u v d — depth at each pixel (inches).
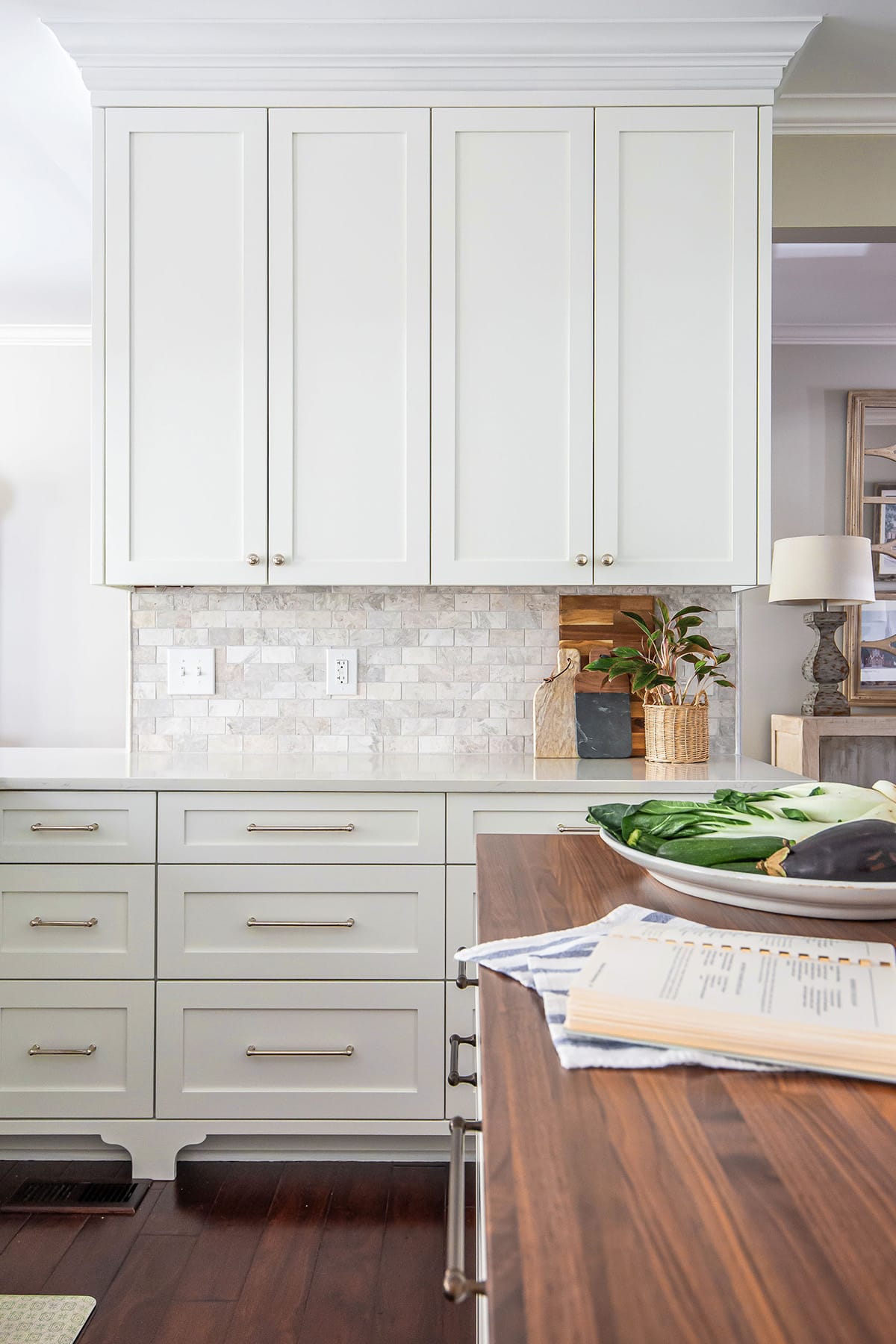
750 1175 17.0
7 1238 66.4
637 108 82.2
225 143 82.5
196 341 82.8
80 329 158.2
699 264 82.5
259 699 94.1
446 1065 74.7
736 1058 21.7
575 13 78.2
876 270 146.5
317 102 82.2
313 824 74.9
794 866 32.9
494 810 75.0
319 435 82.8
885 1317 13.2
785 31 79.2
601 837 40.6
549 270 82.6
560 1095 20.1
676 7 77.6
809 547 128.7
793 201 95.8
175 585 84.5
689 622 87.7
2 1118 74.8
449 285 82.5
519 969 27.9
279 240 82.5
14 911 75.2
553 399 82.8
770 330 82.5
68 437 159.6
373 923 75.0
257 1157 77.3
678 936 28.5
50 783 74.8
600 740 90.5
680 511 83.0
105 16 77.7
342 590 94.1
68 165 102.9
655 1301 13.5
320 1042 75.0
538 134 82.4
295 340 82.8
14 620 159.6
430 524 82.9
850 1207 15.9
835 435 174.2
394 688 94.0
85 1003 74.8
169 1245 65.5
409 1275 62.1
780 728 161.5
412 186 82.2
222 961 74.8
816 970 25.3
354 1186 73.3
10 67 84.1
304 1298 59.7
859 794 37.7
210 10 77.3
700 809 38.2
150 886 74.8
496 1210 15.7
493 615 94.2
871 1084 20.9
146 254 82.7
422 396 82.7
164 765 84.3
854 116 93.5
